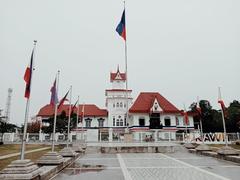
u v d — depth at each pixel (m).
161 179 11.04
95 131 60.91
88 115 63.62
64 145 38.22
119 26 30.05
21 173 8.38
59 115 50.41
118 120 61.97
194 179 10.96
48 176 10.96
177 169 14.30
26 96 10.12
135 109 58.56
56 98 17.45
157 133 56.59
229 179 10.90
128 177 11.61
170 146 29.70
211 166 15.52
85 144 33.62
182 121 59.38
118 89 65.19
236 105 66.88
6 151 26.09
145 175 12.19
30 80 10.36
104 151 29.12
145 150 29.45
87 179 11.10
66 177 11.67
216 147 33.53
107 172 13.26
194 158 21.25
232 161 17.67
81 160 20.03
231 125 61.03
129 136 33.50
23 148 9.36
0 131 43.22
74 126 48.97
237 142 38.97
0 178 8.21
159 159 20.67
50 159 13.43
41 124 56.34
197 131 58.62
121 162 18.36
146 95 63.06
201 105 69.75
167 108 59.62
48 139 51.25
